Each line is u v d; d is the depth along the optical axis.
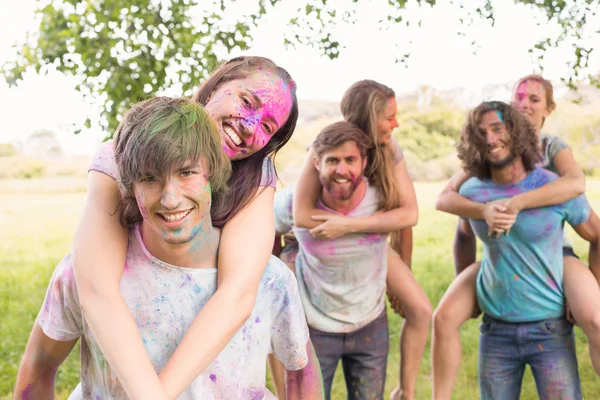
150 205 1.44
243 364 1.68
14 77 5.29
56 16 5.23
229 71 2.00
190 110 1.48
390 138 3.57
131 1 5.26
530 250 3.43
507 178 3.52
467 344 5.22
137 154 1.41
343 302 3.39
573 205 3.50
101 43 5.18
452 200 3.62
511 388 3.55
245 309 1.60
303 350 1.82
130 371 1.48
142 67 5.20
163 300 1.59
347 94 3.54
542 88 3.90
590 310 3.33
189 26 5.36
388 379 4.69
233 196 1.80
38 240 8.77
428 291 6.05
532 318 3.45
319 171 3.40
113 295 1.54
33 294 6.60
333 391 4.54
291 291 1.76
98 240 1.59
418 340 3.69
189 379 1.51
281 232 3.70
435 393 3.69
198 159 1.44
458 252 4.06
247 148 1.91
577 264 3.51
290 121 2.03
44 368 1.73
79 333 1.68
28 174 10.98
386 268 3.51
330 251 3.35
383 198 3.48
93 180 1.67
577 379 3.45
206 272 1.63
